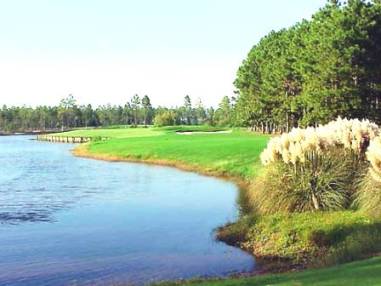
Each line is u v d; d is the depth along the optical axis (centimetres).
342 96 4678
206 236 2002
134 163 5756
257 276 1288
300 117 6988
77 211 2684
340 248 1501
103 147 7600
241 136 8006
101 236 2066
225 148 5341
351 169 2002
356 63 4722
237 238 1912
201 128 12838
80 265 1645
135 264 1648
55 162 6212
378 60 4856
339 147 2109
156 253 1780
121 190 3509
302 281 1026
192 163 5003
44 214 2616
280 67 6650
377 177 1680
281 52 7169
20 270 1602
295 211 1967
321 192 1947
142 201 2975
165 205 2795
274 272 1455
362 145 2034
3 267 1634
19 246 1916
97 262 1683
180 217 2417
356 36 4734
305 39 5628
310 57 5222
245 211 2452
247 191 3131
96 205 2877
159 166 5275
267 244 1766
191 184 3700
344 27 4841
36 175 4672
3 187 3803
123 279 1495
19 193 3466
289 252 1661
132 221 2356
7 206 2894
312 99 4862
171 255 1750
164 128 12988
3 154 7856
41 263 1678
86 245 1917
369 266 1092
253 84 8519
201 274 1519
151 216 2472
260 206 2092
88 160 6444
